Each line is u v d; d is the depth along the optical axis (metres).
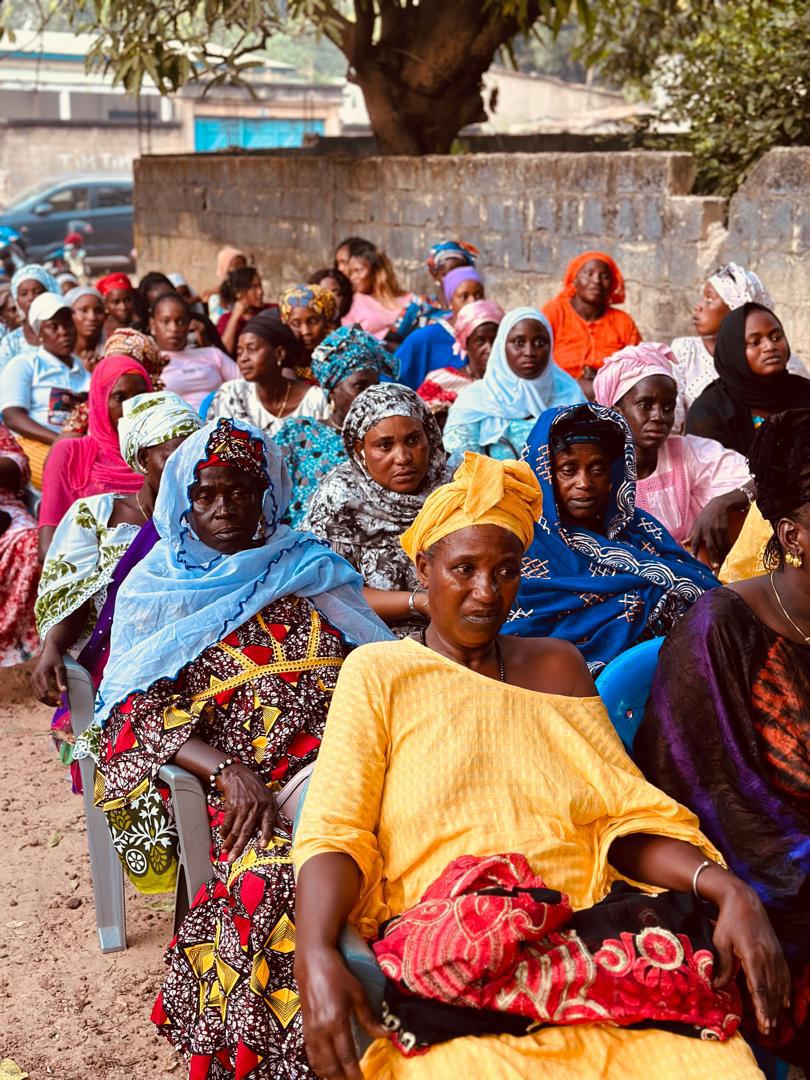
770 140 8.91
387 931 2.43
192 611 3.48
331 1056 2.30
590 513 3.89
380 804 2.60
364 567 4.22
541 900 2.35
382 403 4.16
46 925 4.22
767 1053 2.90
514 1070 2.27
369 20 11.98
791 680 2.80
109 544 4.20
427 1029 2.32
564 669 2.74
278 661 3.43
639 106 27.20
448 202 10.95
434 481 4.32
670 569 3.87
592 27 12.78
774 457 2.74
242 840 3.13
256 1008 2.92
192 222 15.23
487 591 2.61
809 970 2.76
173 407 4.14
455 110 12.33
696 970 2.40
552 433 3.82
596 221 9.45
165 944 4.11
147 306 9.58
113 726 3.43
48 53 31.14
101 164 32.09
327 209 12.59
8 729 5.92
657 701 2.88
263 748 3.34
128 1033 3.65
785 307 8.17
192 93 31.44
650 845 2.61
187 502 3.54
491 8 11.73
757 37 9.52
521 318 5.64
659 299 9.03
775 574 2.85
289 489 3.68
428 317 8.91
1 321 10.50
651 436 4.61
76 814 5.04
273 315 6.46
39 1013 3.74
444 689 2.62
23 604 6.12
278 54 35.62
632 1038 2.37
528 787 2.59
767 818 2.79
